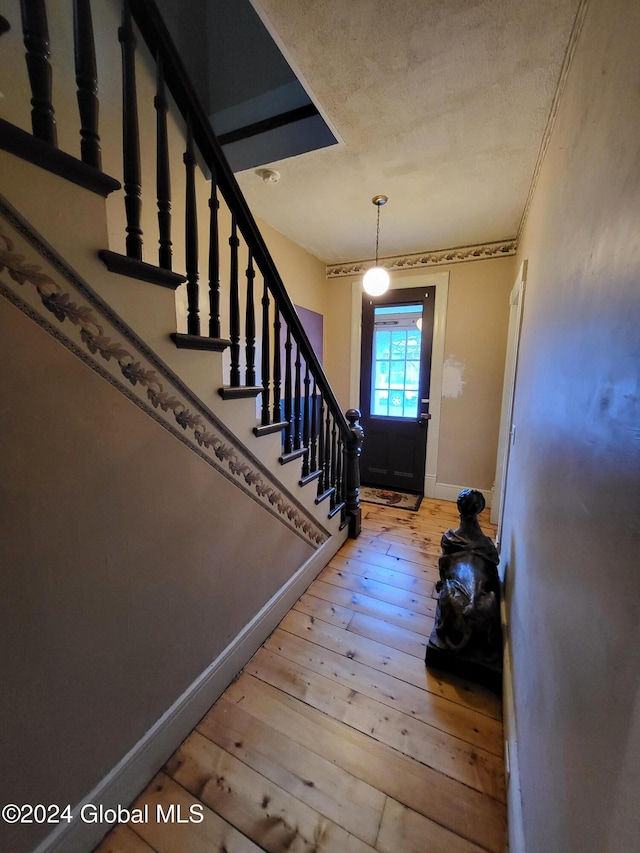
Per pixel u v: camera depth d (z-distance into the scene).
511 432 2.27
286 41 1.27
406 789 1.14
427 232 3.05
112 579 0.99
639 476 0.43
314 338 3.84
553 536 0.87
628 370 0.49
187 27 1.70
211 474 1.33
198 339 1.18
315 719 1.37
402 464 3.94
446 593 1.67
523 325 2.09
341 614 1.95
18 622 0.79
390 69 1.39
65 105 1.19
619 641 0.45
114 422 0.95
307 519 2.12
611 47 0.72
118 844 1.01
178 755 1.24
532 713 0.92
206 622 1.37
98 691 0.99
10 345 0.73
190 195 1.14
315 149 1.92
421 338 3.69
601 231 0.69
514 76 1.40
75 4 0.79
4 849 0.80
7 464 0.74
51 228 0.77
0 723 0.78
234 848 1.00
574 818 0.56
